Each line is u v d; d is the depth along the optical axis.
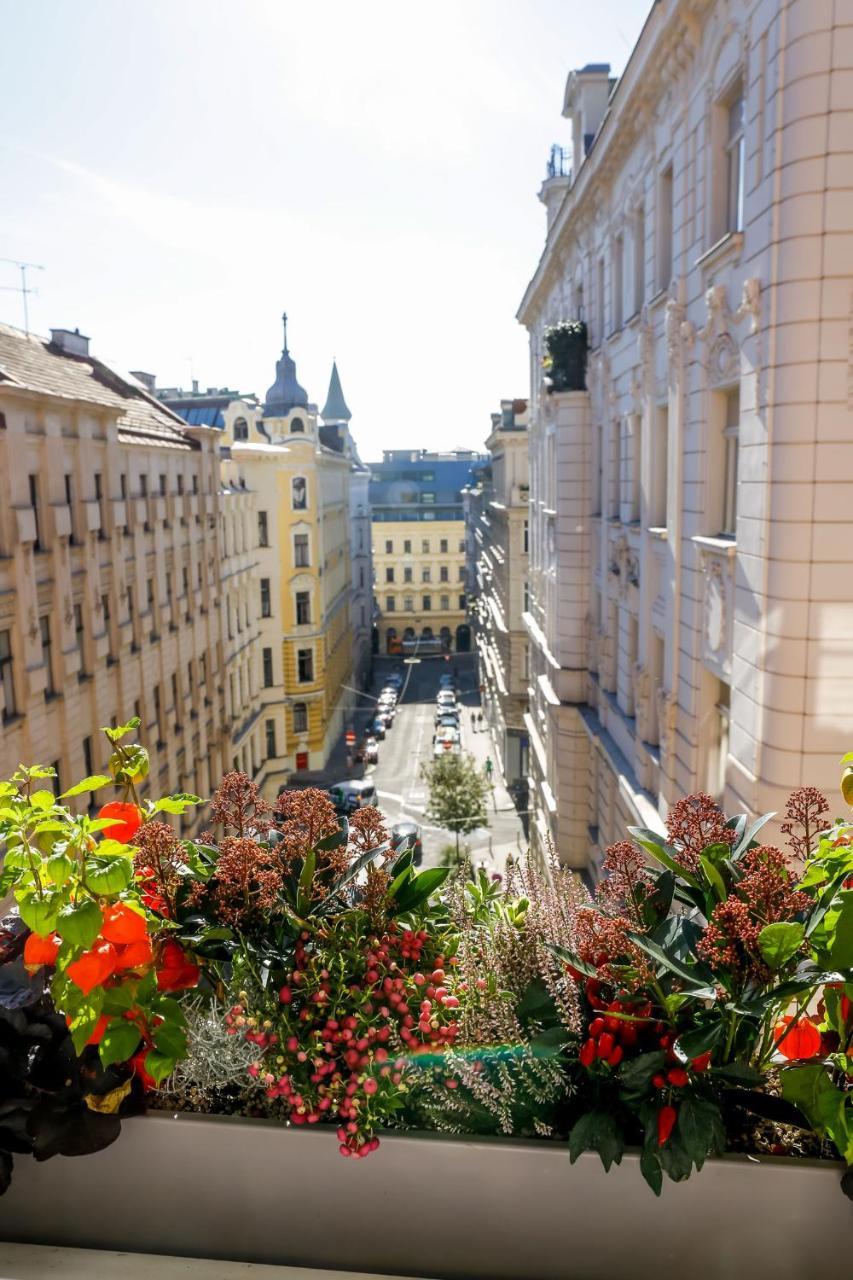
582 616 20.80
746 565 8.83
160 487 25.12
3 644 15.75
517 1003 3.08
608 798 18.12
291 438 43.25
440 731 52.59
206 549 29.67
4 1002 3.58
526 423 40.44
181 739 26.19
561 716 20.73
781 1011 2.92
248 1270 3.00
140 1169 3.09
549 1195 2.91
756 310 8.25
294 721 44.41
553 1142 2.92
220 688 31.53
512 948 3.18
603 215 17.47
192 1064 3.10
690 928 3.00
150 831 3.23
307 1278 2.95
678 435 11.60
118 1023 2.99
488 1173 2.92
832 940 2.73
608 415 17.56
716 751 11.00
